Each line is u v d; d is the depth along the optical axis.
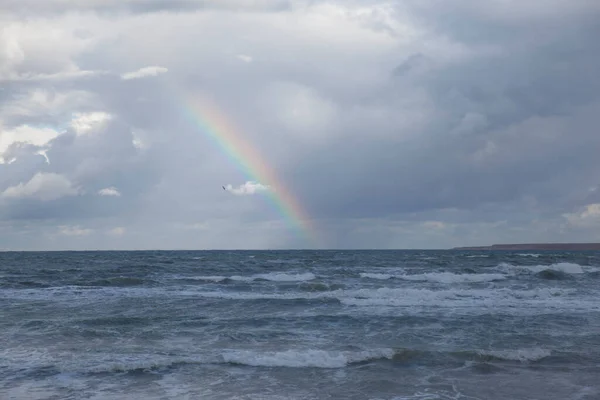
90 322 20.41
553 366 14.56
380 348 15.85
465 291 29.41
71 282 36.69
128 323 20.33
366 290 29.47
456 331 18.88
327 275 41.22
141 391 12.34
